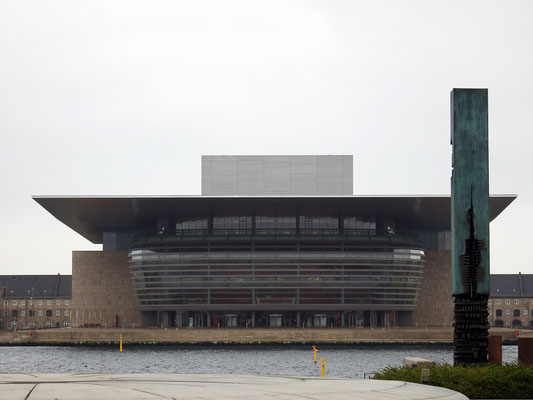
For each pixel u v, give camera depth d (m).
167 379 28.27
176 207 166.12
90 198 160.62
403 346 157.12
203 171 176.62
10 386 24.70
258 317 174.00
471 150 36.66
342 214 171.88
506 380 31.08
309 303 169.75
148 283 173.50
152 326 180.75
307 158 176.88
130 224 185.75
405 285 172.62
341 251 169.75
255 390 24.58
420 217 175.88
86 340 161.25
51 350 147.75
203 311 174.12
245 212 170.75
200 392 23.67
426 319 182.88
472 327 36.22
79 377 28.81
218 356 125.62
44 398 21.91
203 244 170.75
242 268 170.00
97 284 184.75
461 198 36.56
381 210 168.50
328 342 158.25
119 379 28.06
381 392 25.03
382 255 170.75
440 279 184.00
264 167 176.75
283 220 171.62
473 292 36.25
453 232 36.88
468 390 30.83
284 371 92.62
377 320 177.25
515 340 161.50
